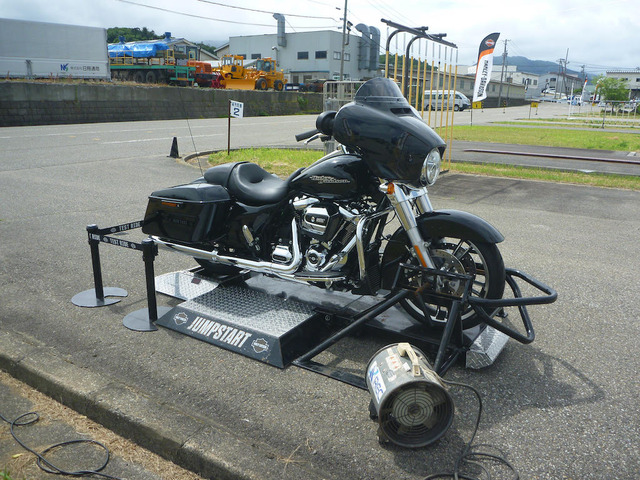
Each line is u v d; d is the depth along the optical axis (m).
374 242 3.96
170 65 35.38
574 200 8.98
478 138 20.98
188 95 30.11
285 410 3.01
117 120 26.23
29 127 20.98
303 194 3.88
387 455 2.66
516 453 2.69
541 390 3.27
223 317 3.88
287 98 38.38
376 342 3.87
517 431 2.86
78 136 17.17
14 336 3.78
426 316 3.71
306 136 4.14
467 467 2.57
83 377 3.26
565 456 2.67
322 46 62.25
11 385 3.36
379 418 2.62
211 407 3.04
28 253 5.68
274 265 3.97
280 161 12.17
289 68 65.12
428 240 3.71
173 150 12.73
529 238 6.61
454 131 24.56
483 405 3.10
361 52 65.75
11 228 6.59
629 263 5.69
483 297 3.65
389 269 3.82
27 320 4.11
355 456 2.65
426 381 2.57
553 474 2.54
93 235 4.32
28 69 27.17
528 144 18.81
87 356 3.59
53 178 9.90
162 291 4.64
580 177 11.16
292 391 3.20
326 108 8.61
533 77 127.38
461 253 3.86
